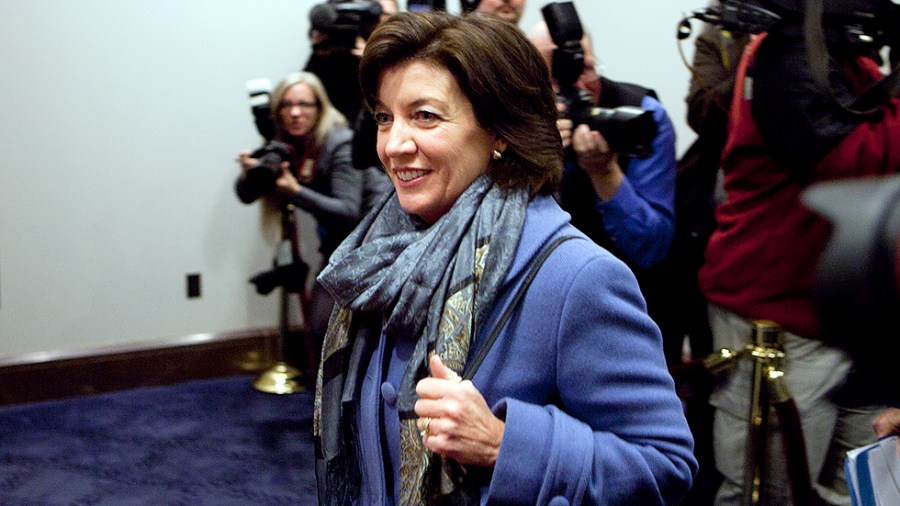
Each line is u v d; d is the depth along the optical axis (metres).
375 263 1.24
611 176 2.17
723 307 2.13
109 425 3.61
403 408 1.16
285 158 3.12
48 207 3.83
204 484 3.11
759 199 2.00
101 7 3.76
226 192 4.04
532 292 1.16
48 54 3.73
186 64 3.90
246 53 3.96
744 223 2.02
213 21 3.90
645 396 1.15
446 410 1.08
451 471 1.14
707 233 2.64
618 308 1.15
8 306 3.84
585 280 1.14
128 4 3.79
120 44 3.81
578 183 2.27
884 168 1.80
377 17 2.68
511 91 1.18
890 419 1.35
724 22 1.95
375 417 1.24
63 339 3.93
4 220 3.78
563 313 1.14
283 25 3.98
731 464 2.13
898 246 0.41
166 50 3.87
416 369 1.16
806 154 1.81
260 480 3.14
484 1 2.56
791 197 1.93
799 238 1.92
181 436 3.50
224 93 3.96
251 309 4.18
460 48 1.16
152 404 3.83
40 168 3.79
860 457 1.26
